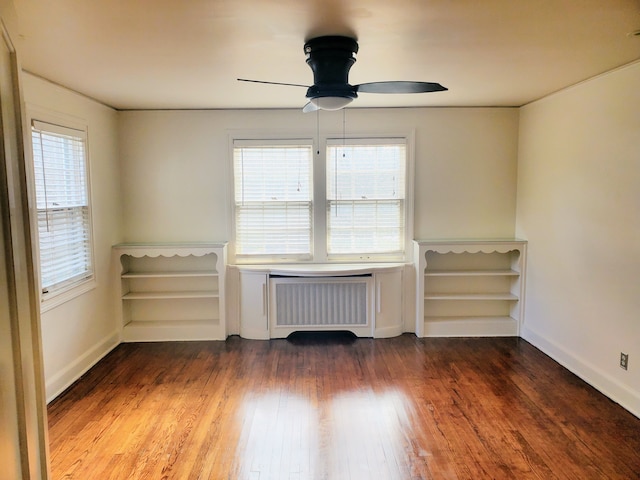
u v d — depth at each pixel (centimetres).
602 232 346
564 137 395
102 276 434
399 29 240
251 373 391
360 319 478
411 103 459
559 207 405
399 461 262
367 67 317
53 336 348
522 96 423
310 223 492
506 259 498
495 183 489
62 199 365
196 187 484
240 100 428
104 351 436
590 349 362
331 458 265
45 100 341
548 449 272
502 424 301
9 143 102
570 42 264
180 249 462
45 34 242
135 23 227
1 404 92
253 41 256
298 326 478
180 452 273
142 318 496
